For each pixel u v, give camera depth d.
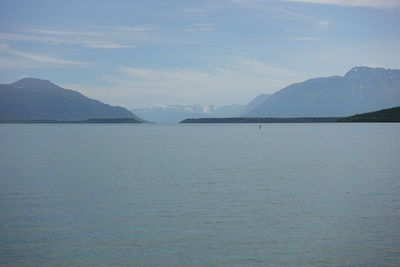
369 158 67.06
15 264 20.59
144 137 155.12
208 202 33.00
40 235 24.77
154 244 23.25
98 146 100.31
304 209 30.58
